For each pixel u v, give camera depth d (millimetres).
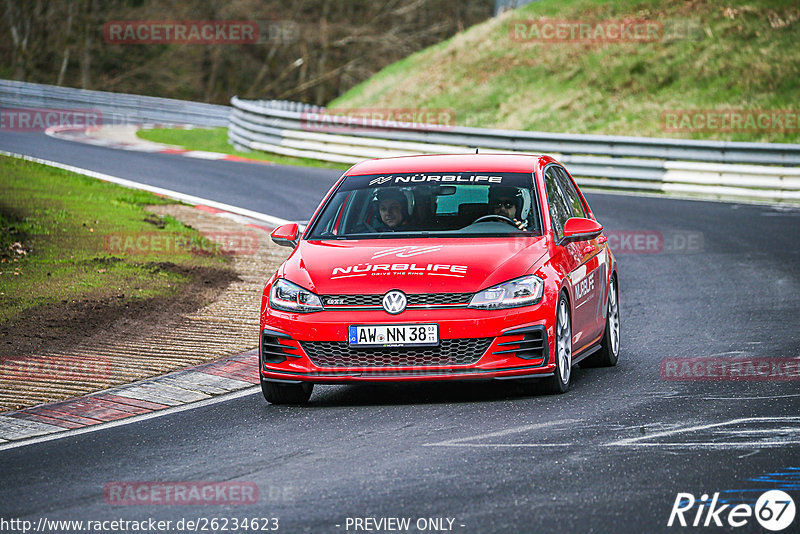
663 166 86625
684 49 128750
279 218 67750
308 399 28750
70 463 22828
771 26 126250
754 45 124188
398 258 27594
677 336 36781
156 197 73562
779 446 22031
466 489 19453
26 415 27562
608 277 33094
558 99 128375
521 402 27031
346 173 32688
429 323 26266
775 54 120125
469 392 28828
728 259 54875
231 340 36438
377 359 26578
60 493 20500
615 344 33094
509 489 19375
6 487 21094
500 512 18047
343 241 29484
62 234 53875
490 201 30078
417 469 20953
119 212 63188
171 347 35312
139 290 43812
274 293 27891
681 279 49656
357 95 159500
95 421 26875
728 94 116688
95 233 55156
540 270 27375
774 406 25781
